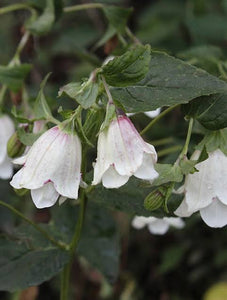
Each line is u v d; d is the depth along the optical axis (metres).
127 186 0.53
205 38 0.85
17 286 0.55
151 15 0.93
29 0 0.66
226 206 0.47
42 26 0.65
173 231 0.90
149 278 0.91
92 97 0.43
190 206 0.46
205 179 0.47
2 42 0.98
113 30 0.65
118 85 0.44
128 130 0.42
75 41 0.95
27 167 0.43
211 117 0.47
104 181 0.42
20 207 0.83
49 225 0.60
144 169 0.42
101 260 0.67
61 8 0.65
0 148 0.58
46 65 1.00
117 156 0.42
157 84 0.47
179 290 0.90
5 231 0.76
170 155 0.65
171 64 0.47
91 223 0.67
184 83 0.47
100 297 0.89
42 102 0.50
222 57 0.66
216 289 0.84
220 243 0.89
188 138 0.47
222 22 0.86
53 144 0.43
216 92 0.46
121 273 0.90
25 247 0.57
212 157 0.47
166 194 0.45
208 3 0.92
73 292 0.89
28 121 0.49
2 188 0.77
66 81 0.94
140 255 0.92
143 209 0.53
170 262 0.87
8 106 0.80
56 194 0.43
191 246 0.90
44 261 0.56
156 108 0.47
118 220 0.89
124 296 0.89
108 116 0.43
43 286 0.88
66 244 0.58
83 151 0.47
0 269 0.56
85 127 0.46
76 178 0.43
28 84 0.96
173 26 0.91
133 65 0.43
